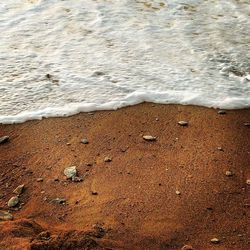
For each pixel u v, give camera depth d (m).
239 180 1.43
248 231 1.27
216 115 1.70
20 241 1.14
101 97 1.76
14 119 1.64
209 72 1.92
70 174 1.42
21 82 1.82
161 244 1.22
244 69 1.95
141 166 1.46
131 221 1.28
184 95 1.78
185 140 1.58
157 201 1.34
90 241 1.16
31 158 1.48
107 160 1.48
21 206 1.32
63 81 1.83
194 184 1.40
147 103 1.75
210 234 1.25
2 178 1.41
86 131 1.60
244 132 1.62
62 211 1.30
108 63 1.95
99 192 1.37
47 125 1.62
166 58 2.00
